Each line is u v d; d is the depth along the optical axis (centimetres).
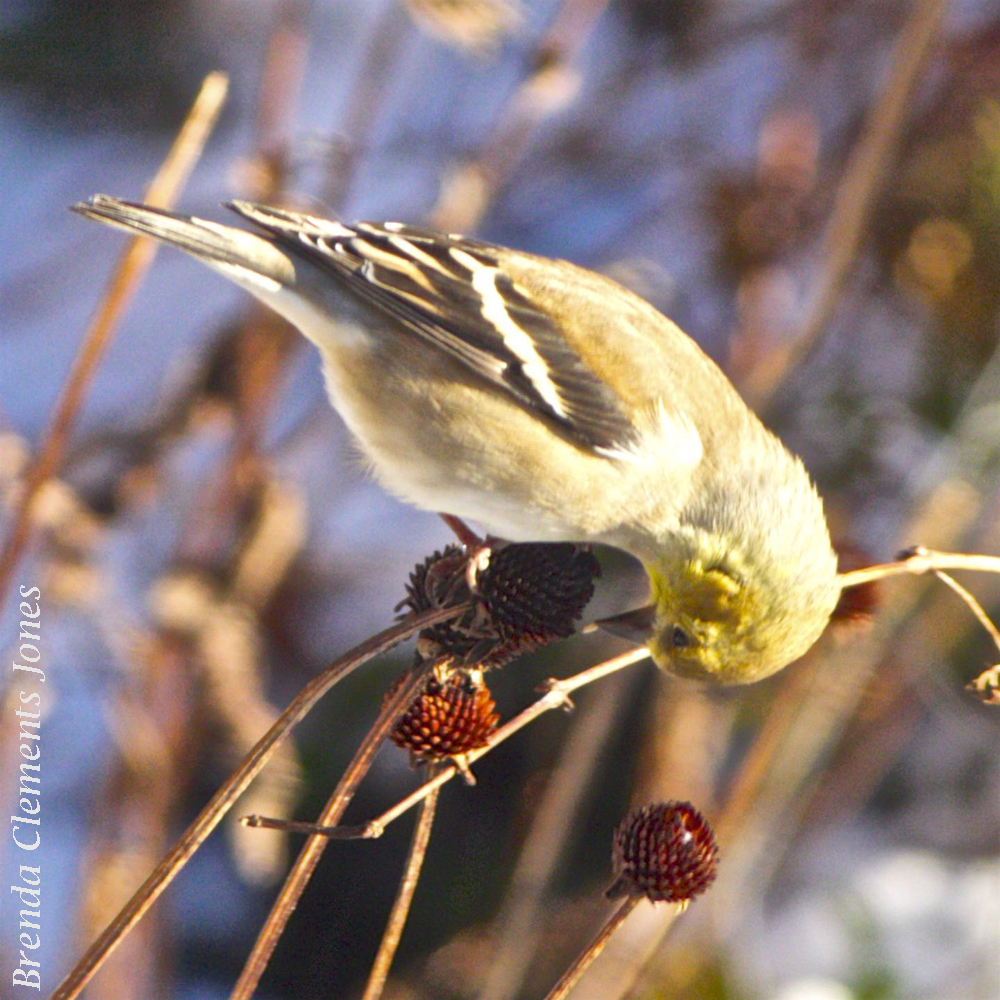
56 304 1334
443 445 744
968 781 1138
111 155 1395
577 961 572
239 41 1444
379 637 562
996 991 1016
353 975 1065
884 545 1049
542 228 1302
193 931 1084
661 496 743
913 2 1197
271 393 1074
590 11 1113
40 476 773
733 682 741
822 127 1216
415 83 1350
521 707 1091
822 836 1091
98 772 1045
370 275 724
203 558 1029
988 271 1088
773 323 1159
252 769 539
